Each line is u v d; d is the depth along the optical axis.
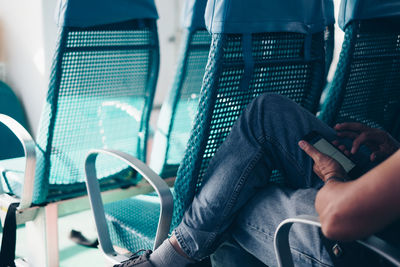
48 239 1.96
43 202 1.95
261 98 1.45
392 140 1.44
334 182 1.05
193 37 2.15
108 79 1.98
